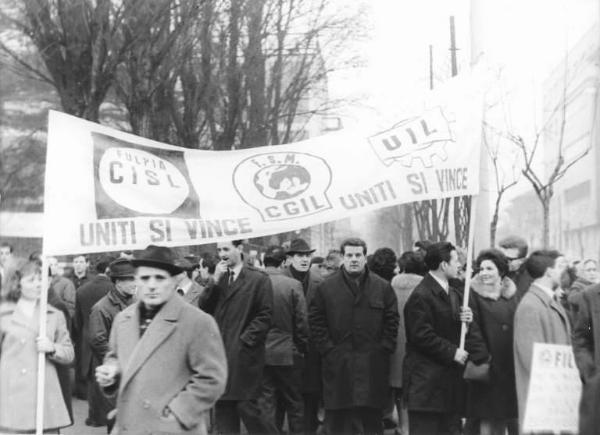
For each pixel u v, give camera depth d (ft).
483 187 34.55
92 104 59.82
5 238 47.09
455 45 62.18
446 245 24.58
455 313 24.43
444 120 24.97
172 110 66.95
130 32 58.54
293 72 75.10
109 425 29.25
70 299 38.50
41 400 21.39
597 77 49.67
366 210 24.14
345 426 26.48
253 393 25.61
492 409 23.99
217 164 23.29
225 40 68.54
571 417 22.16
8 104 59.98
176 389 16.66
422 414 24.52
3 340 23.00
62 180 21.59
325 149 24.34
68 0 57.31
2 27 58.39
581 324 22.09
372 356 25.96
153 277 16.89
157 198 22.47
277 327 28.43
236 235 23.07
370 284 26.23
